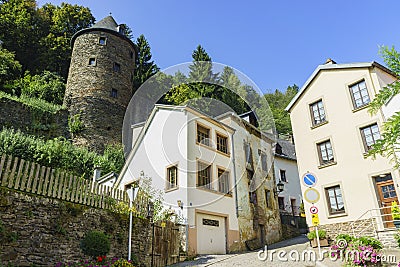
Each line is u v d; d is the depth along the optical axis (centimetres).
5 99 1733
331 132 1212
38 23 2728
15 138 1339
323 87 1281
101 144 1927
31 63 2575
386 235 966
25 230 557
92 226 671
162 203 746
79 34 2291
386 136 345
